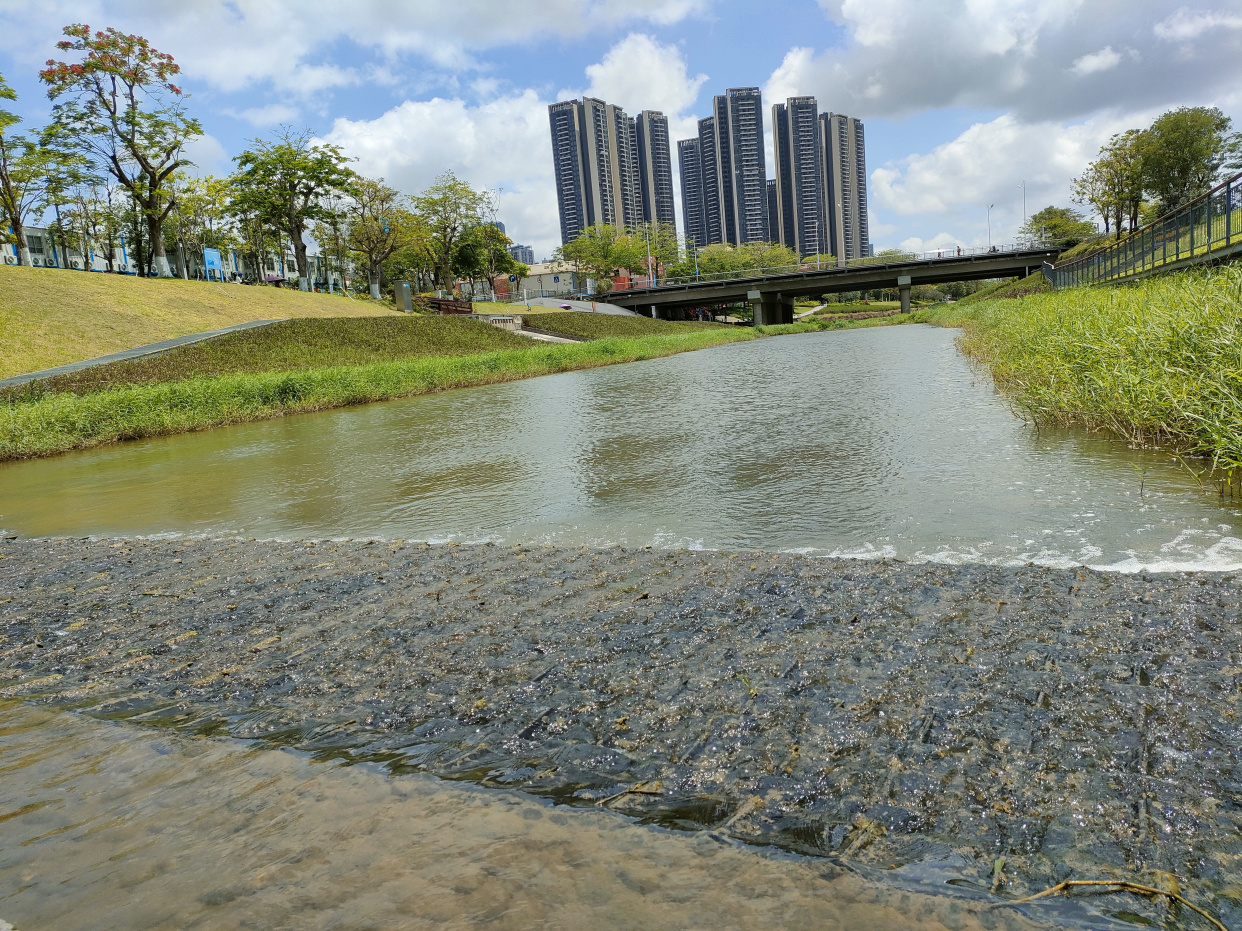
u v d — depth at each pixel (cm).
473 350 3394
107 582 434
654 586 341
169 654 307
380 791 194
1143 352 705
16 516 737
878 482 561
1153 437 615
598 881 153
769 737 203
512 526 525
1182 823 158
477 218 6162
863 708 214
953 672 231
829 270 6356
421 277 7319
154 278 3528
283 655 294
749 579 339
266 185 4684
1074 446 626
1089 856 151
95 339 2517
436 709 237
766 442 802
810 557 376
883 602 295
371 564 425
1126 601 277
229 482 831
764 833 165
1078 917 136
